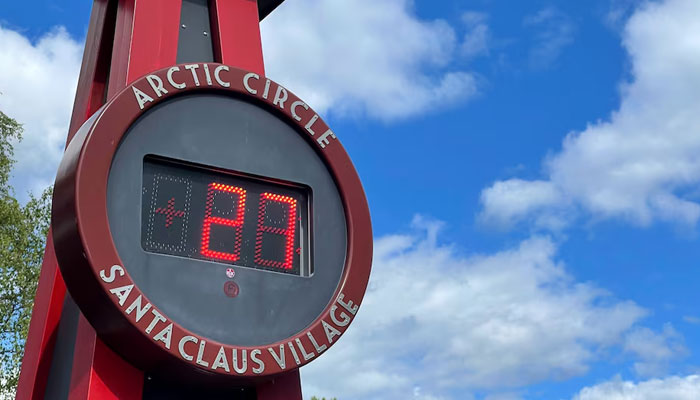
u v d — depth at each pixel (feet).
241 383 20.03
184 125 21.04
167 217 20.29
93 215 18.53
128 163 19.83
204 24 25.79
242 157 21.62
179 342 18.74
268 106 22.33
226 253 20.74
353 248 21.97
